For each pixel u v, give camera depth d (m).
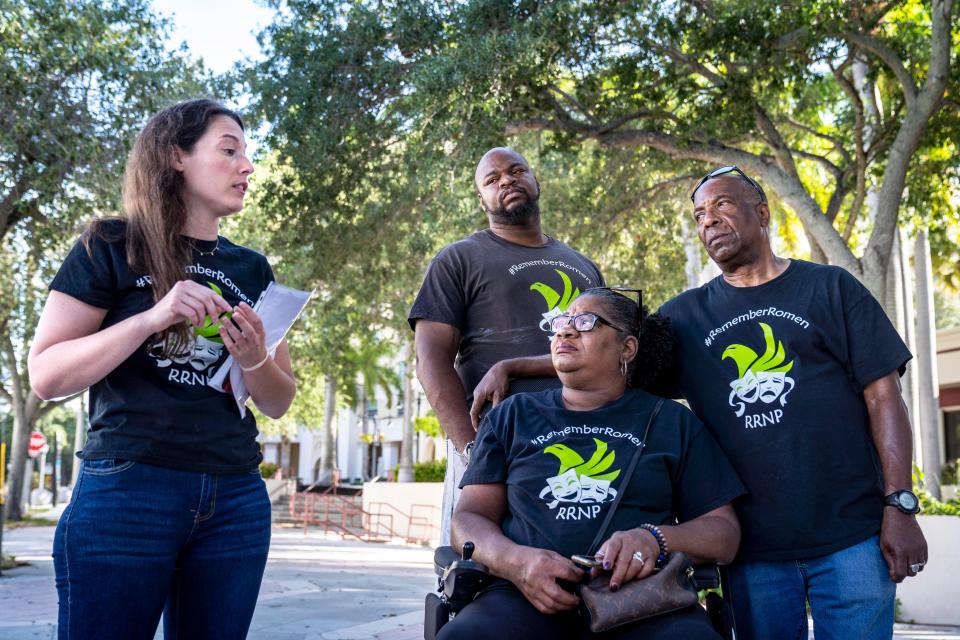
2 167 11.23
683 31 11.03
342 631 6.87
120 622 2.42
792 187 11.32
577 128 11.98
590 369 3.10
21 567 12.20
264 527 2.73
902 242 14.98
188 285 2.39
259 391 2.68
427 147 11.21
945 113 11.57
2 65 10.60
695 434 3.05
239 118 2.82
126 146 11.24
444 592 2.89
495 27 10.80
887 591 2.97
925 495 9.31
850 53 11.56
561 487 2.94
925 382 15.45
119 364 2.43
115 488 2.44
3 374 27.02
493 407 3.28
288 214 13.20
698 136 11.75
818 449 3.01
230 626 2.64
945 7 10.16
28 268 13.86
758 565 3.09
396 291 17.77
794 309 3.15
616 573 2.63
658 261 15.99
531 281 3.66
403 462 25.91
